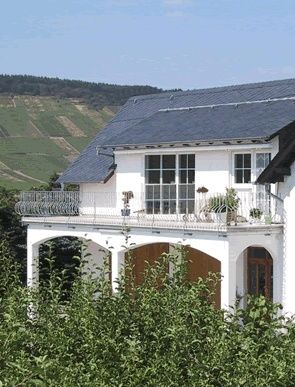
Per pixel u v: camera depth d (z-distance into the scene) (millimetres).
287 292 24828
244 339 12242
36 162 103250
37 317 14406
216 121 28203
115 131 35531
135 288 14789
